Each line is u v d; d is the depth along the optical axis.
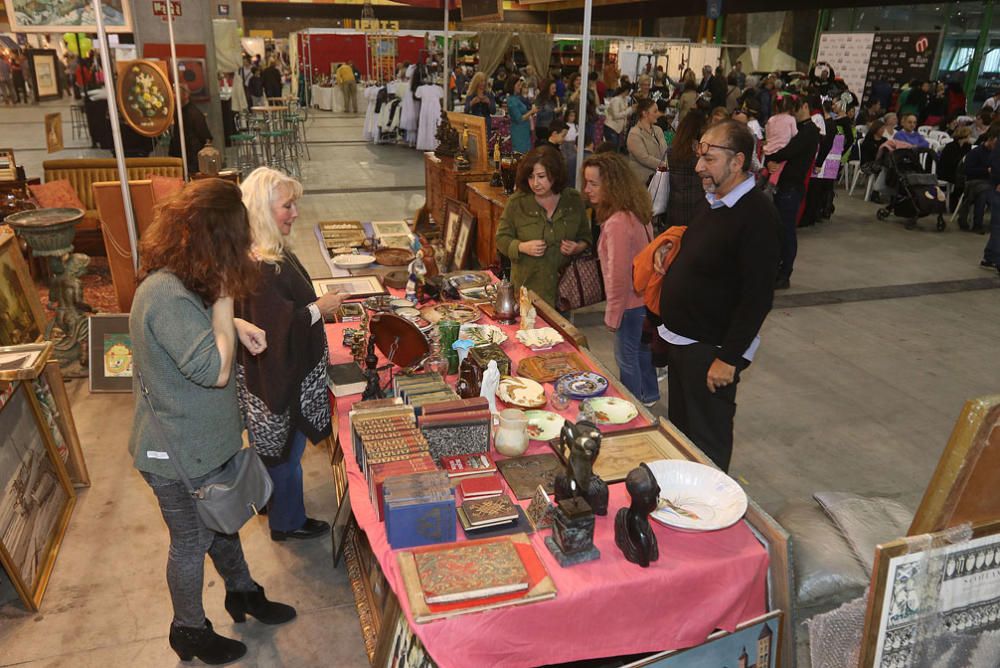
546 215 3.75
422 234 5.78
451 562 1.66
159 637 2.52
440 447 2.07
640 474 1.67
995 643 1.79
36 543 2.79
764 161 6.64
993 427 1.58
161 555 2.94
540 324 3.33
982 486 1.64
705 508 1.89
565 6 25.81
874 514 2.55
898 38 14.38
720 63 18.31
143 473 2.04
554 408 2.51
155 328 1.84
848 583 2.28
